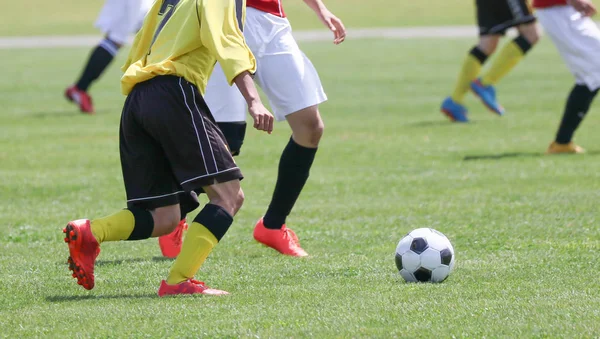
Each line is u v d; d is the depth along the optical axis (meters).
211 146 13.95
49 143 36.53
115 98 53.22
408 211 22.91
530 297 13.70
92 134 39.19
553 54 74.88
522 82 57.22
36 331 12.20
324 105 48.84
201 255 14.32
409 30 99.19
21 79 63.44
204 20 13.77
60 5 133.38
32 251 18.72
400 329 11.91
